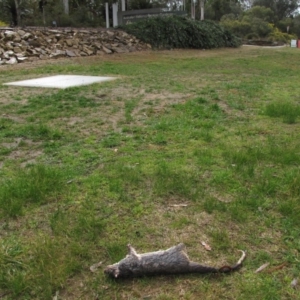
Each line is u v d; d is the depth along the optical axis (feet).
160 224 7.21
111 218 7.39
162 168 9.63
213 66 35.58
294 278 5.74
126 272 5.71
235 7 127.95
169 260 5.83
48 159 10.55
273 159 10.29
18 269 5.90
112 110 16.37
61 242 6.57
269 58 45.60
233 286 5.57
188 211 7.66
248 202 7.93
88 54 40.88
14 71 29.27
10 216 7.42
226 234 6.84
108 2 71.46
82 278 5.75
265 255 6.28
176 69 32.30
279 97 19.63
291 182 8.77
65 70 29.96
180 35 53.62
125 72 29.30
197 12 108.78
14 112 15.96
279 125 13.97
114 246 6.44
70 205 7.89
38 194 8.14
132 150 11.23
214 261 6.15
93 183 8.85
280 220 7.32
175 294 5.43
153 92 20.76
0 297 5.33
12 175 9.36
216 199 8.11
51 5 61.62
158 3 92.73
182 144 11.74
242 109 16.65
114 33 48.37
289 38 104.47
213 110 16.29
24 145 11.77
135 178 9.03
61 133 12.87
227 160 10.30
